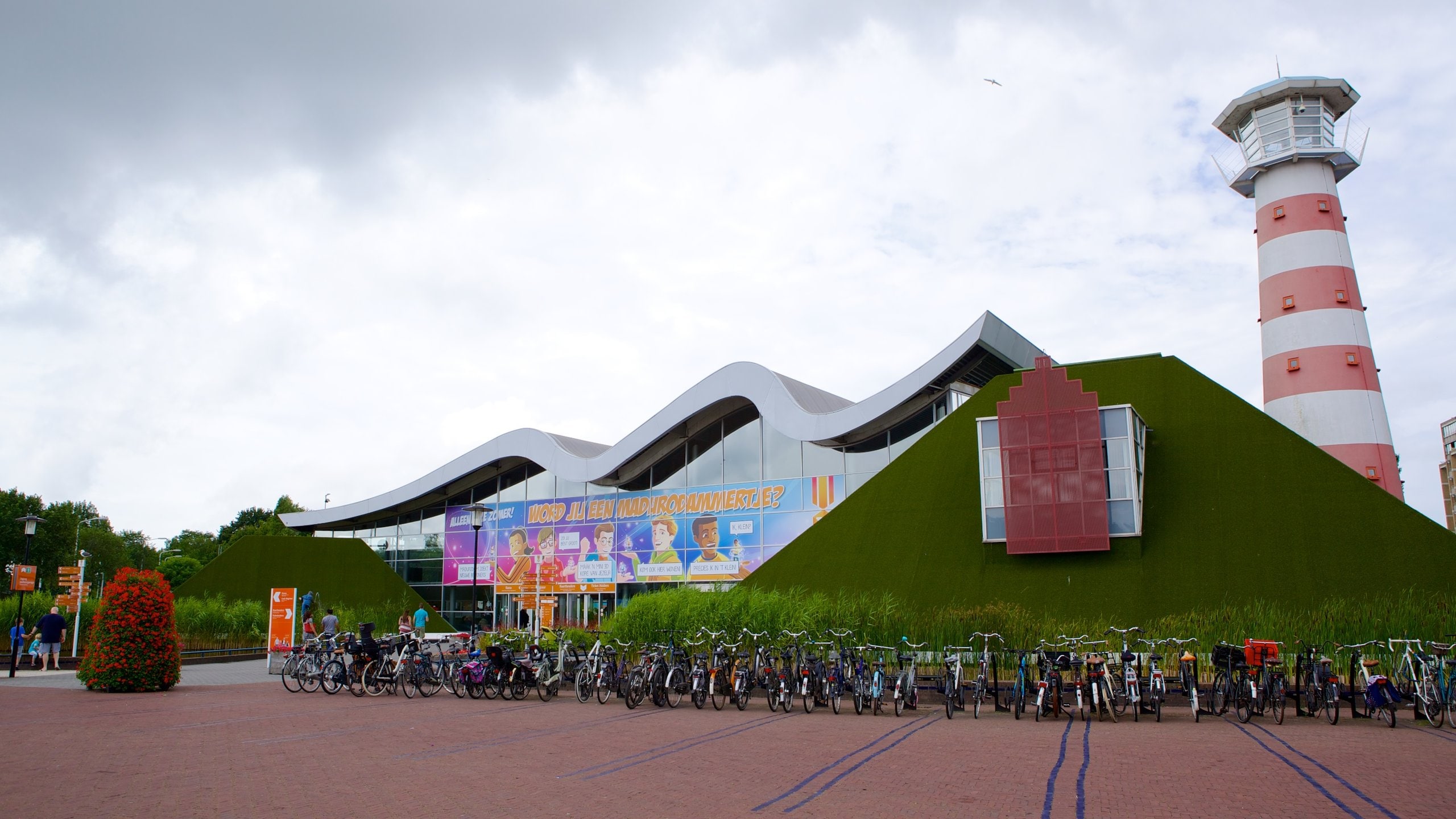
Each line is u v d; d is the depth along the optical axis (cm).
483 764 991
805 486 3584
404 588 4228
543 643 2239
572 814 747
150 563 11512
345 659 1975
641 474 4050
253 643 3288
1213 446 2375
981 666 1491
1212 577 2114
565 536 4228
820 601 2031
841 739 1194
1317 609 1939
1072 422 2319
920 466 2700
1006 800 798
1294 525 2144
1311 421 2941
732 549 3719
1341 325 2967
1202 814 737
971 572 2369
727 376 3650
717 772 940
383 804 784
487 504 4578
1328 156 3098
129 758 1025
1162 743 1127
